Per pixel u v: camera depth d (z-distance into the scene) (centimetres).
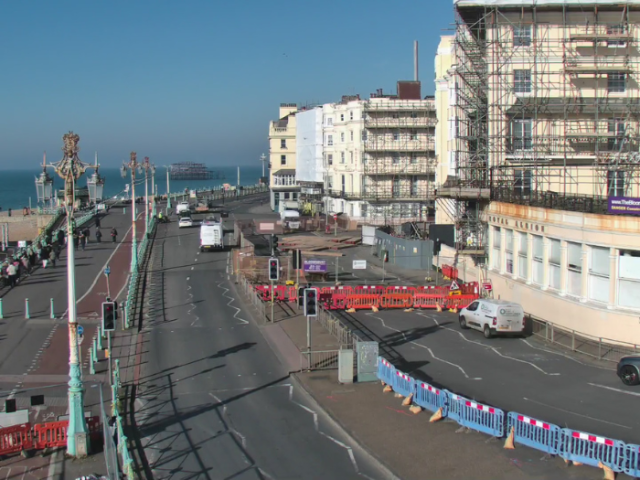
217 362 2938
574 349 3019
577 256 3288
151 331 3525
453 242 5734
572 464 1769
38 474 1842
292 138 11512
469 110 5112
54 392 2559
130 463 1669
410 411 2223
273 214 10781
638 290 3003
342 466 1830
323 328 3506
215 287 4791
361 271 5516
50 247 6097
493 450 1878
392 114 8538
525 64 4616
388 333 3419
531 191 4125
